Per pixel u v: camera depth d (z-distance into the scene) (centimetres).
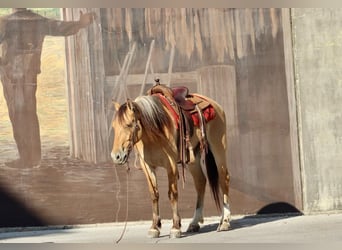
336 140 988
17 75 947
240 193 976
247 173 977
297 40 990
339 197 985
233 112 977
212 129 857
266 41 984
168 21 973
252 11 982
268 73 982
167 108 790
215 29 977
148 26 971
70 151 953
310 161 985
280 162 980
